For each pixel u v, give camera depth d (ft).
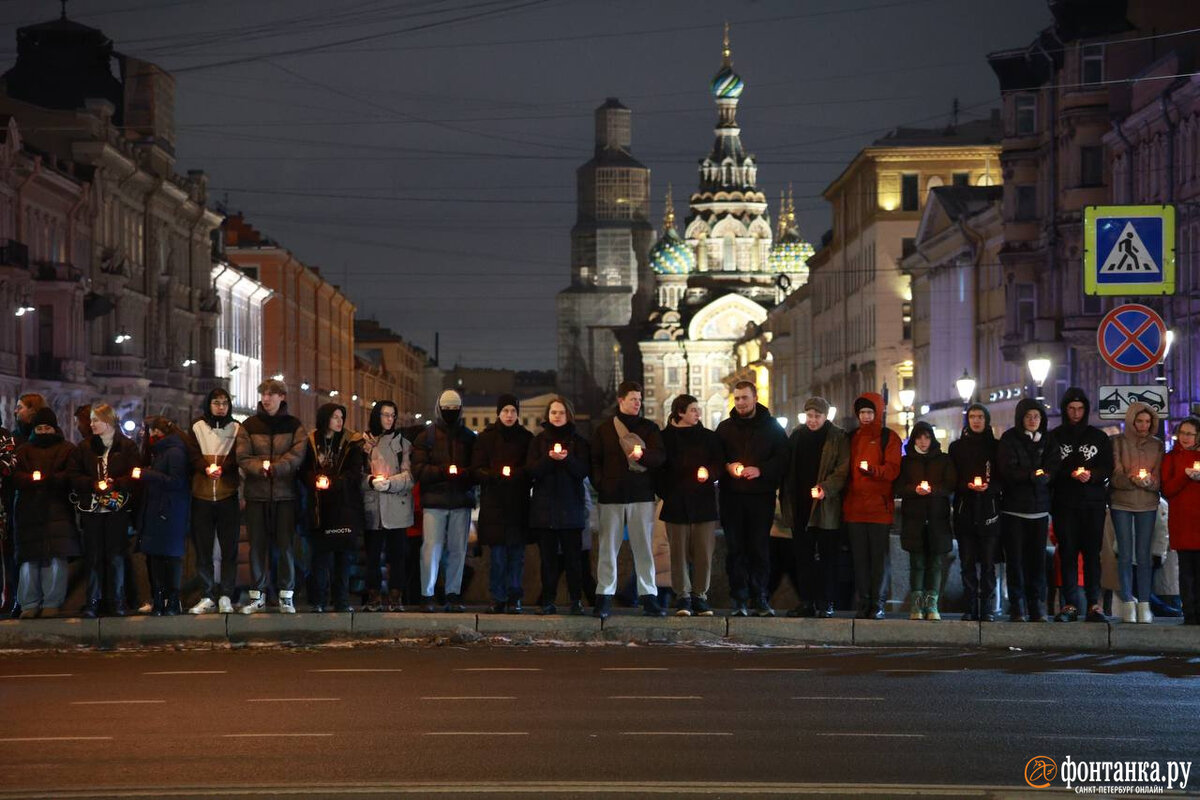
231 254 360.69
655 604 62.59
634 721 41.52
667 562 70.33
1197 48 166.91
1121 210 73.10
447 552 64.49
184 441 62.49
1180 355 151.74
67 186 215.31
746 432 61.82
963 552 62.13
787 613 63.93
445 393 64.34
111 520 61.87
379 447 64.23
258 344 350.84
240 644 57.82
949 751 37.65
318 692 46.47
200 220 287.69
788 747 38.09
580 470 62.03
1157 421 62.95
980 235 223.51
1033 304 193.06
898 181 299.17
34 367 205.67
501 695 45.88
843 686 47.70
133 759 36.70
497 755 37.09
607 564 61.67
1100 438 61.00
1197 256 148.77
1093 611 61.05
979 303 224.74
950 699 45.24
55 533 61.46
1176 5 170.19
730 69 651.25
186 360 277.03
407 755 37.09
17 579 64.95
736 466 61.11
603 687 47.44
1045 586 62.28
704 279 639.76
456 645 58.08
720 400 625.82
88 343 226.58
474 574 73.31
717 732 39.99
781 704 44.29
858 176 316.40
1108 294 73.15
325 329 431.43
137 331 251.39
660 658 54.60
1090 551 61.21
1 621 59.16
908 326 297.12
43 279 205.98
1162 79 155.53
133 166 241.55
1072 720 41.83
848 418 64.23
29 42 262.26
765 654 55.83
